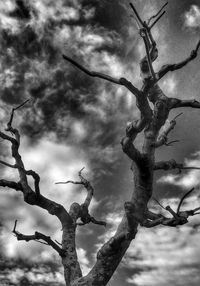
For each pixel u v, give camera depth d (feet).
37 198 11.39
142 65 9.90
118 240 10.32
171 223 9.70
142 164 9.94
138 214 10.05
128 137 9.67
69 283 11.16
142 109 9.59
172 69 9.66
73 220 12.10
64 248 11.60
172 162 10.61
